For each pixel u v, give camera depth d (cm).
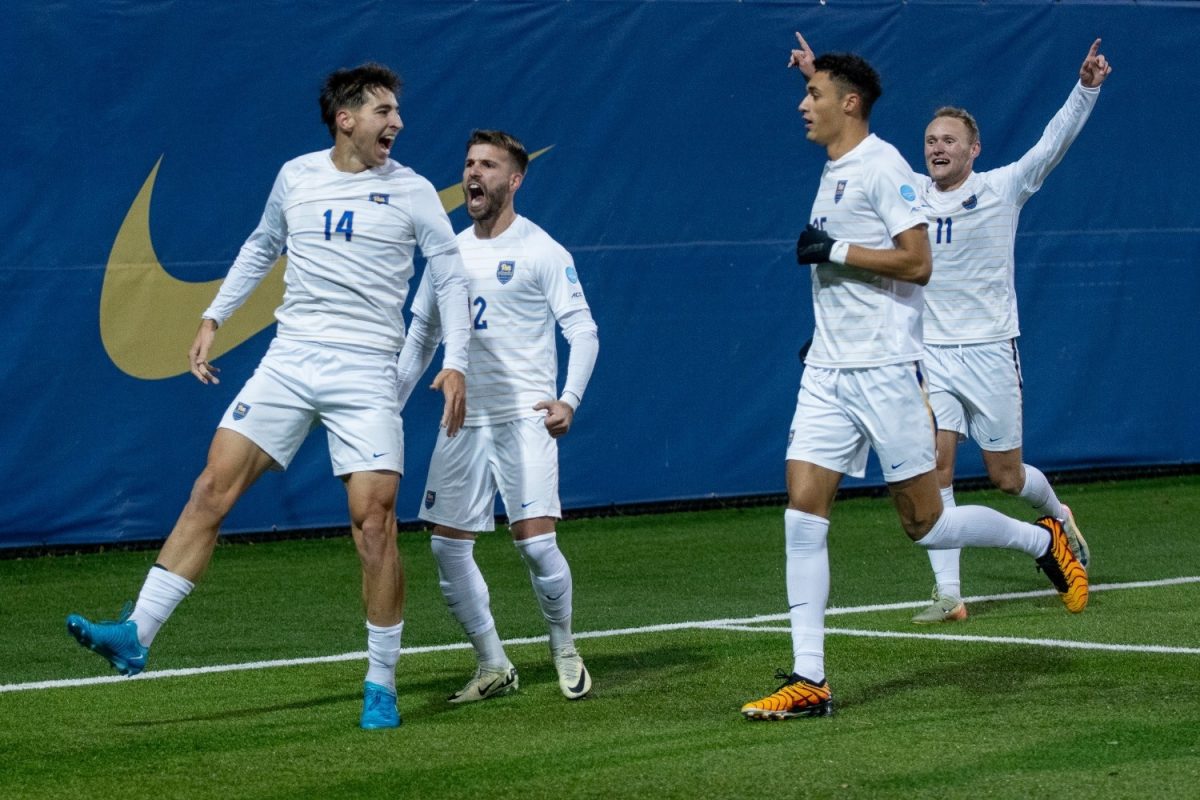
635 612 2892
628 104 3956
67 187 3562
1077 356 4347
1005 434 2880
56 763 1803
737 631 2667
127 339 3619
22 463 3562
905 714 1959
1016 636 2512
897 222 1977
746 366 4100
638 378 4012
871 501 4275
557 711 2052
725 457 4097
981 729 1862
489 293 2161
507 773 1712
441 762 1769
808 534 2014
